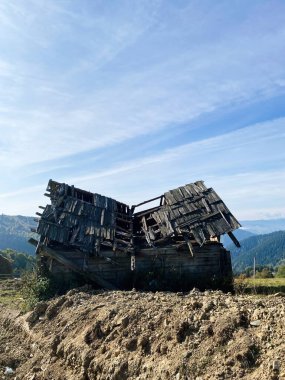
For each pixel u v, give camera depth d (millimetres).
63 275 20109
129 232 22609
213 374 7309
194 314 9250
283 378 6461
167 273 20641
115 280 20656
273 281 25438
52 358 11664
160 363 8469
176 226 21797
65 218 21234
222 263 21500
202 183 24234
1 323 17766
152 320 9984
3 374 12039
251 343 7574
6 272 44844
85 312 12609
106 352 9961
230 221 21516
